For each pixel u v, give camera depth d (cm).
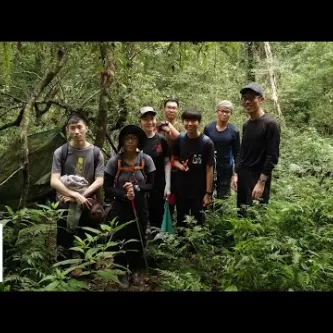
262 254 312
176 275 320
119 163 373
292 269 291
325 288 290
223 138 481
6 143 587
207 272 352
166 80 755
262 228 350
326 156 689
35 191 478
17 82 510
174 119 476
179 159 436
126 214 373
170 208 452
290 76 1147
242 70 1030
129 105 535
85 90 540
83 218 369
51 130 521
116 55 369
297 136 919
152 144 423
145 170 382
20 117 457
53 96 524
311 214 396
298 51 1220
